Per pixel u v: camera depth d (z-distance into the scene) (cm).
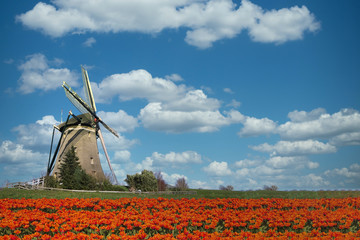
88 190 5056
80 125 6725
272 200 2648
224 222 1750
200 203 2495
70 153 5759
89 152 6644
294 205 2345
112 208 2275
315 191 4050
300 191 4172
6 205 2122
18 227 1554
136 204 2355
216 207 2358
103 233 1509
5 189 4606
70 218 1636
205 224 1705
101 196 3659
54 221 1658
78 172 5456
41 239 1356
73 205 2222
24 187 4816
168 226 1533
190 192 4650
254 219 1742
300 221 1670
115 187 5791
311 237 1380
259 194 3959
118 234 1534
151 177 6119
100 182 5772
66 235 1345
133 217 1655
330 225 1622
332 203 2377
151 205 2269
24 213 1727
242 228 1678
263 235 1395
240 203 2375
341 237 1334
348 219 1745
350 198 2669
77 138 6612
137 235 1348
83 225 1504
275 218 1759
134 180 5978
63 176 5525
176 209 2139
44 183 5259
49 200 2334
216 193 4575
